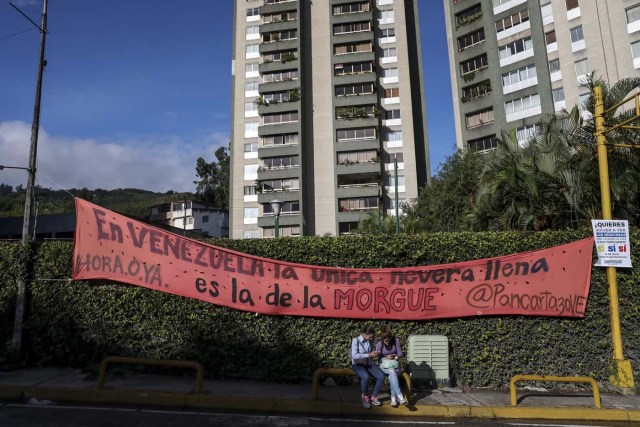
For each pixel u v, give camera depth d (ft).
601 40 116.26
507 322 31.24
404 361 30.96
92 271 32.09
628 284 31.37
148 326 31.78
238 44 204.85
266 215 183.62
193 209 268.82
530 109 127.75
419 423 24.00
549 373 30.66
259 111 189.88
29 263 32.96
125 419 22.49
